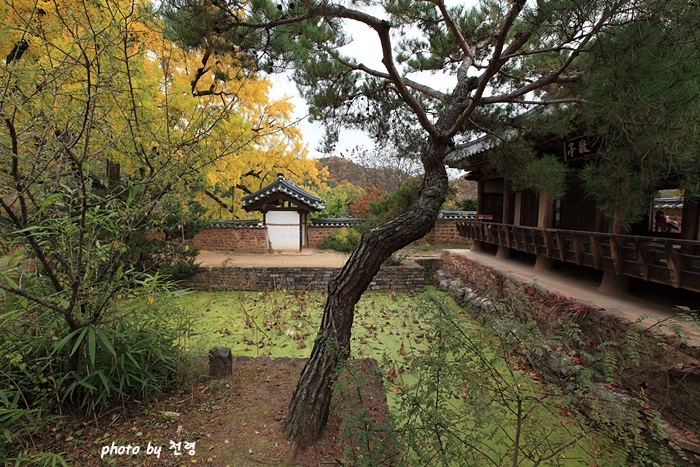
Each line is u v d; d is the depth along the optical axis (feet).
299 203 39.99
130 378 8.70
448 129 10.21
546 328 14.17
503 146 12.96
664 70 6.45
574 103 9.69
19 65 6.21
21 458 6.10
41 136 6.62
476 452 6.09
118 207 8.07
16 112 6.18
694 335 9.46
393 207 15.83
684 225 13.42
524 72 12.26
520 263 22.25
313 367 8.06
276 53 9.61
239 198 48.60
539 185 10.89
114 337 7.96
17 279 8.15
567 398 5.51
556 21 6.77
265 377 10.55
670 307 12.53
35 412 7.57
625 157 7.69
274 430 7.93
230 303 23.45
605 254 13.83
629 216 8.21
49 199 6.60
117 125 8.54
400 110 14.85
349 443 6.11
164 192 8.52
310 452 7.27
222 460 6.96
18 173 6.39
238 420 8.27
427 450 5.49
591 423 6.15
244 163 35.14
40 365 7.78
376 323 18.79
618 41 6.63
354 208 50.62
